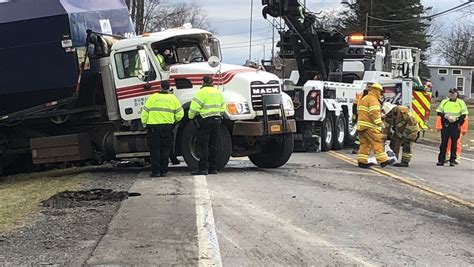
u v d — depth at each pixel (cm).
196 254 676
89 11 1470
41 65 1418
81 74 1409
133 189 1087
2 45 1420
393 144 1534
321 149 1889
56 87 1430
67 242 734
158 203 947
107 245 714
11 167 1659
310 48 2039
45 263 652
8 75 1439
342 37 2061
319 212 898
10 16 1411
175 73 1329
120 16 1599
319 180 1198
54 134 1549
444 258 680
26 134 1567
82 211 915
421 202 998
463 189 1152
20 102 1485
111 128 1443
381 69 2217
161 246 707
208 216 856
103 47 1402
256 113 1322
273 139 1401
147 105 1252
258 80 1329
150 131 1259
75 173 1475
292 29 2014
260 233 773
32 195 1108
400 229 809
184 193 1034
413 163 1627
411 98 2311
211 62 1299
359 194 1051
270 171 1345
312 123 1853
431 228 819
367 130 1431
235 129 1301
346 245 725
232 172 1316
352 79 2166
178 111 1261
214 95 1245
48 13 1390
